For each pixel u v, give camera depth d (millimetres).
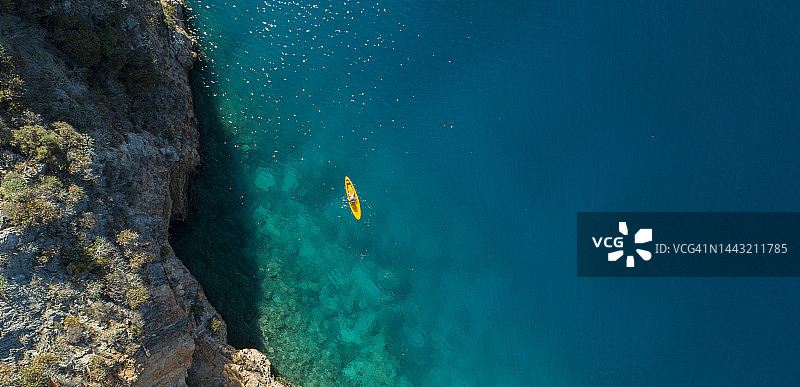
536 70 45188
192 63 42094
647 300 42844
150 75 36500
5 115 28953
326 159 43688
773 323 41938
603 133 44438
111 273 29906
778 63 44781
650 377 41844
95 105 32562
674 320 42531
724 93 44500
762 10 45281
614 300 43031
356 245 42969
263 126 43250
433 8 45938
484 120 44875
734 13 45375
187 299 35250
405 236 43625
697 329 42250
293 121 43781
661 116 44469
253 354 38125
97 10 34750
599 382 42188
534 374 42844
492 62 45375
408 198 44000
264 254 41281
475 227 44094
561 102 44812
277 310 40406
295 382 39250
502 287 43781
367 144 44281
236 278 40031
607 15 45562
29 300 27641
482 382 42531
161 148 36062
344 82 44750
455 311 43281
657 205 43875
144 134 35219
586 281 43406
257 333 39469
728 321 42156
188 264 38781
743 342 41781
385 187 43969
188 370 33625
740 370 41344
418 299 43031
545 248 43875
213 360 35188
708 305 42469
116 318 29531
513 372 42812
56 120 30281
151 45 37688
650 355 42188
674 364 41844
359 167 44000
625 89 44812
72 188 29500
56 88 30859
